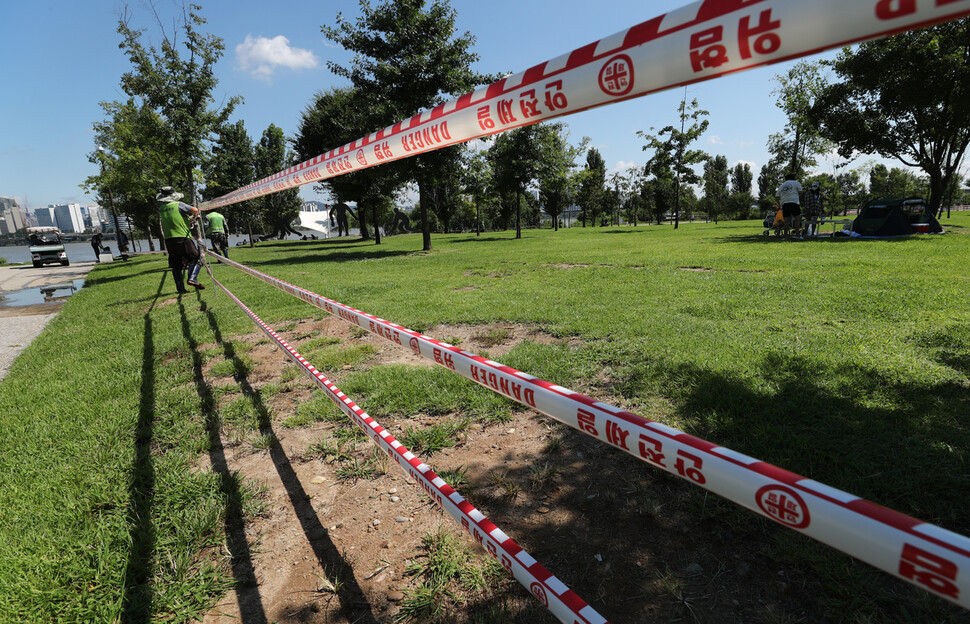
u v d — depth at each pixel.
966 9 0.33
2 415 3.54
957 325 3.85
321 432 2.97
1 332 7.34
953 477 1.98
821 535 0.56
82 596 1.75
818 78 20.36
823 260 8.15
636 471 2.31
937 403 2.60
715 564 1.70
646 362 3.56
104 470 2.60
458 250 17.61
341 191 28.17
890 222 12.53
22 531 2.13
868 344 3.61
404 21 15.47
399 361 4.18
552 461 2.46
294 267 13.41
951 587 0.43
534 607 1.59
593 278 7.80
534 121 0.88
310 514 2.20
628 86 0.67
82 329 6.54
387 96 15.95
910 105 16.27
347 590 1.75
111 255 27.70
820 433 2.40
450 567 1.78
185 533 2.05
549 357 3.82
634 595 1.60
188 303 7.80
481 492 2.24
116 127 21.11
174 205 8.57
